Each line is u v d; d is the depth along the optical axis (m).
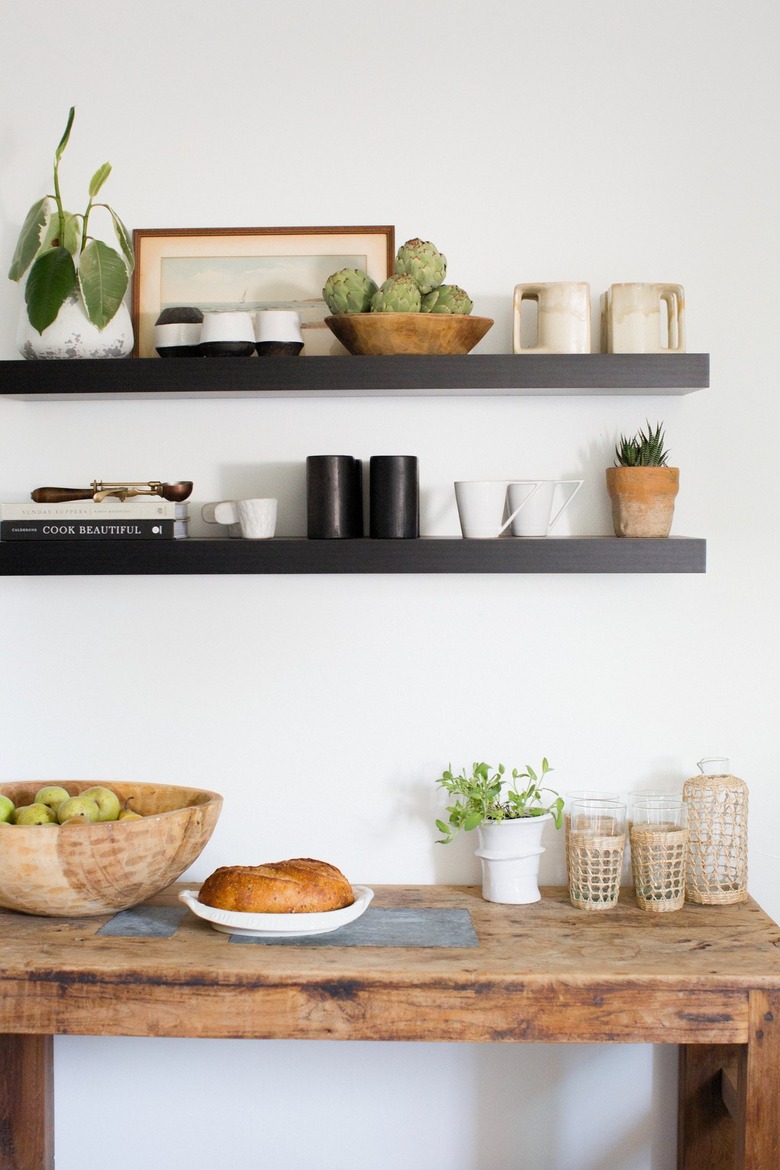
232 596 2.12
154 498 2.04
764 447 2.07
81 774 2.14
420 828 2.12
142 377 1.90
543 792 2.12
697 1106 2.04
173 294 2.08
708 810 1.96
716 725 2.10
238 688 2.13
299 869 1.85
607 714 2.11
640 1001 1.63
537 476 2.09
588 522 2.09
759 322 2.06
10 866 1.76
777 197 2.05
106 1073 2.14
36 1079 2.02
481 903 1.98
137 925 1.84
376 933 1.81
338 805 2.12
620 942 1.77
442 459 2.09
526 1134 2.12
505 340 2.08
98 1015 1.66
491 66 2.06
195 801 2.00
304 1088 2.13
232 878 1.80
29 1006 1.66
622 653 2.11
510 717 2.12
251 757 2.13
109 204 2.09
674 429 2.08
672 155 2.06
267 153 2.08
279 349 1.93
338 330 1.92
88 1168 2.13
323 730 2.12
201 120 2.08
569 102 2.06
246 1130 2.13
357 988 1.64
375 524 1.93
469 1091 2.12
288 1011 1.64
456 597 2.11
